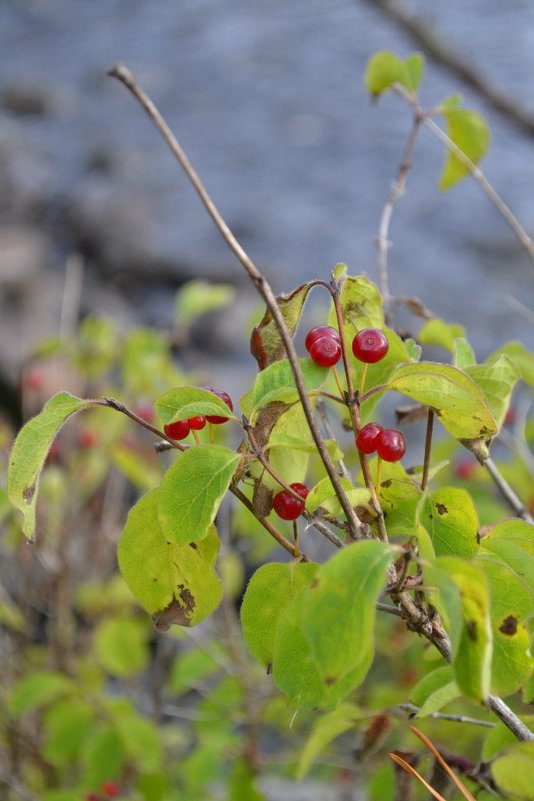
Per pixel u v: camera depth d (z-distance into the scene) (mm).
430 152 3271
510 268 2547
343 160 3293
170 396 624
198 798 1011
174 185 3158
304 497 624
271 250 2764
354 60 4082
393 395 1767
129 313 2477
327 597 573
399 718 697
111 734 958
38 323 2307
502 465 933
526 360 756
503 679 608
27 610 1237
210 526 618
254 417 614
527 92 3266
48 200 3111
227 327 2227
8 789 1143
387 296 768
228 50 4375
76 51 4574
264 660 622
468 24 4012
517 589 610
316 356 616
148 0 5117
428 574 574
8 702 1065
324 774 1165
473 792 703
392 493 626
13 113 4000
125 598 1271
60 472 1175
